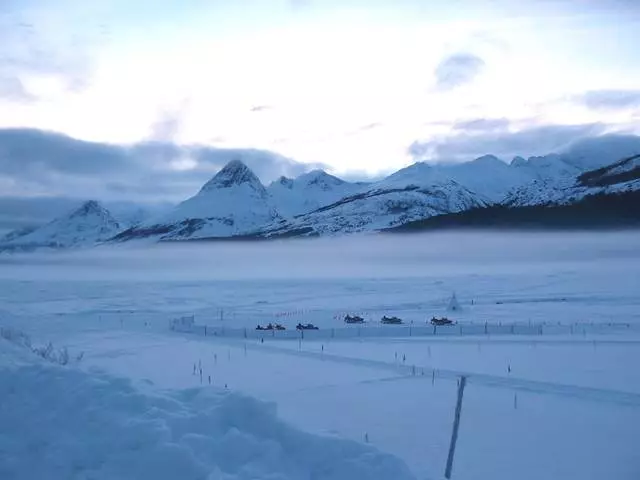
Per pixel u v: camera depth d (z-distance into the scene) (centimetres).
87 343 3644
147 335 4025
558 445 1648
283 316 5119
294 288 7956
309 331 4053
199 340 3822
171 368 2798
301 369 2777
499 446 1627
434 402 2114
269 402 968
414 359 3058
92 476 777
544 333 4016
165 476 769
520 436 1727
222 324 4594
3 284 8838
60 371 1018
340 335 4041
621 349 3322
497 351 3294
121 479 770
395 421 1858
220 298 6850
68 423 881
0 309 4791
